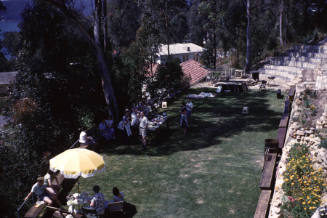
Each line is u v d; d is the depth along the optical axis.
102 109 21.05
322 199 8.59
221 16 52.34
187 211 10.31
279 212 8.54
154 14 32.78
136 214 10.29
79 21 18.06
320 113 14.04
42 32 17.92
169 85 28.94
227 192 11.44
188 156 15.41
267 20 57.75
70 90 19.03
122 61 24.53
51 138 15.93
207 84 35.56
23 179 12.20
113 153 16.47
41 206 10.02
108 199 11.31
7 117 16.42
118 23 57.12
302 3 51.69
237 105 25.16
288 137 13.48
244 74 38.88
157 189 11.98
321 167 10.12
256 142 16.81
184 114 18.77
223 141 17.33
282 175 10.37
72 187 12.48
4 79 52.47
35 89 17.11
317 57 34.09
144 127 16.88
